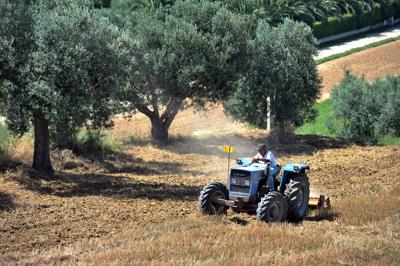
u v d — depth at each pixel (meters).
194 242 47.34
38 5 73.75
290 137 115.88
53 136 79.62
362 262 43.91
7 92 68.44
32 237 49.34
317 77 119.81
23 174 71.44
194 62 99.25
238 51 102.38
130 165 87.12
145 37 100.38
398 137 125.50
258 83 115.62
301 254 45.34
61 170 79.75
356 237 50.88
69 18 69.38
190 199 65.25
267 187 55.16
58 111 68.12
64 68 67.50
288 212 56.06
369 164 90.25
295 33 116.00
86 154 88.31
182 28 99.94
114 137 102.44
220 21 102.75
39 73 67.75
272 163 56.00
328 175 81.75
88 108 70.00
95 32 70.19
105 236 49.66
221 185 56.34
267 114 118.62
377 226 54.72
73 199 63.31
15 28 68.88
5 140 82.44
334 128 133.38
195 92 103.19
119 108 86.69
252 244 46.94
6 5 68.88
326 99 166.25
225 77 102.25
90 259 42.94
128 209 59.16
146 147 101.31
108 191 68.00
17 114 69.62
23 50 68.94
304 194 57.94
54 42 68.19
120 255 43.72
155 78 100.19
